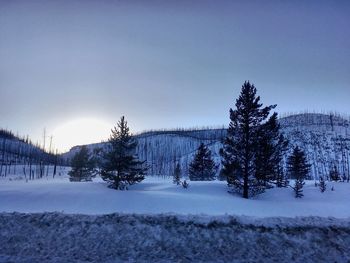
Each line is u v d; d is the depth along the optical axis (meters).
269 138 37.88
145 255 14.72
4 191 28.61
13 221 17.86
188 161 169.62
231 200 29.12
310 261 14.90
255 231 17.28
